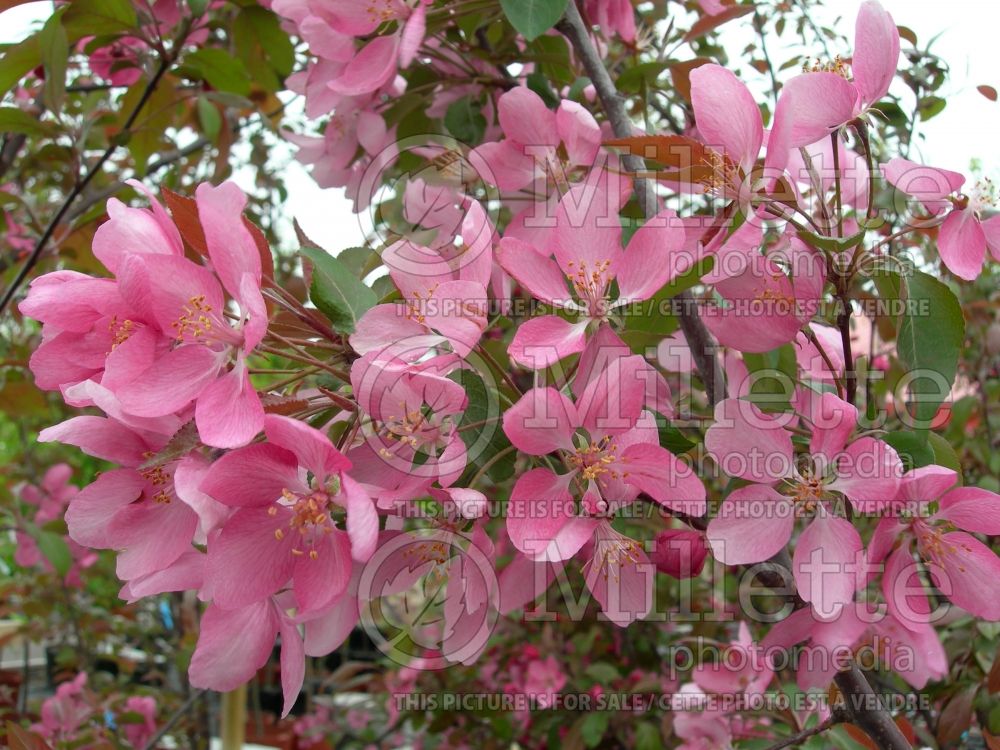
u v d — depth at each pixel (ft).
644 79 1.11
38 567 2.85
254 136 2.27
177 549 0.78
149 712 2.38
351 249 0.94
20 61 1.28
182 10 1.38
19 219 2.09
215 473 0.70
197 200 0.75
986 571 0.78
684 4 1.41
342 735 2.94
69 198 1.39
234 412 0.70
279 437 0.69
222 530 0.72
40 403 1.90
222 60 1.45
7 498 2.22
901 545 0.80
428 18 1.06
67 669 2.80
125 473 0.79
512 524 0.71
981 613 0.78
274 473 0.71
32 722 2.24
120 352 0.73
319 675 3.07
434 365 0.74
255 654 0.78
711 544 0.77
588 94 1.22
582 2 1.17
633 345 0.90
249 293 0.70
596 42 1.29
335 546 0.71
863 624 0.82
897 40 0.81
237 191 0.76
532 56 1.19
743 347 0.83
